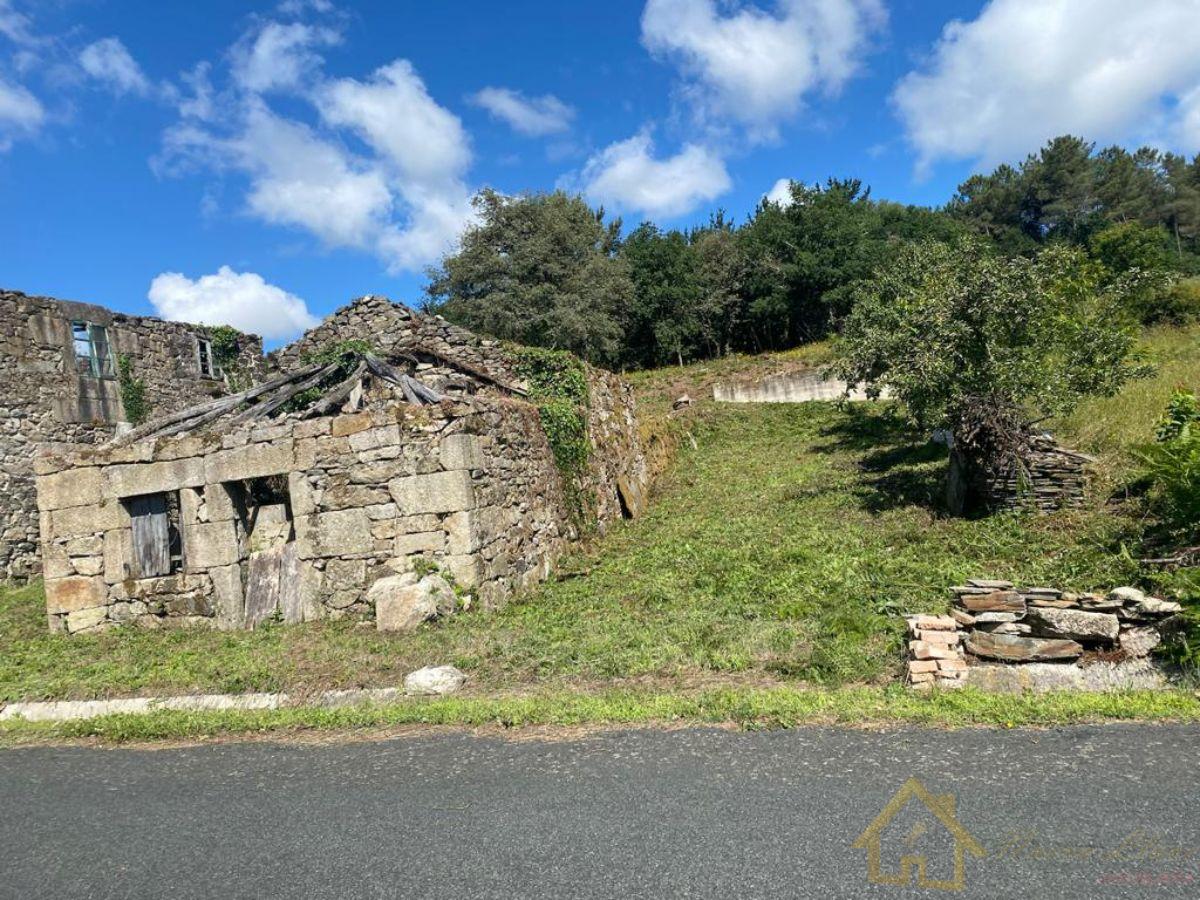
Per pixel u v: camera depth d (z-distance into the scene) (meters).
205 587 9.39
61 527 9.77
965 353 11.05
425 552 8.91
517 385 14.62
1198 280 26.77
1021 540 9.04
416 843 3.71
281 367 15.26
